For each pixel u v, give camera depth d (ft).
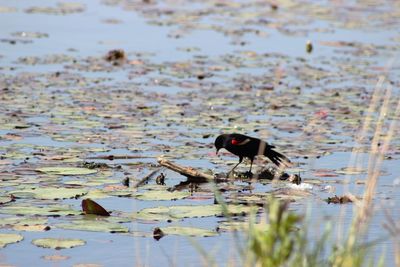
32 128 51.16
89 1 107.04
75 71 69.31
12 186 39.65
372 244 28.60
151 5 107.55
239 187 41.93
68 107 57.06
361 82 69.46
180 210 37.04
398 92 66.03
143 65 73.05
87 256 31.91
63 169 42.78
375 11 109.29
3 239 32.22
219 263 31.32
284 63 76.43
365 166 45.73
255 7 110.22
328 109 59.41
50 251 32.19
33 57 73.87
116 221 35.42
